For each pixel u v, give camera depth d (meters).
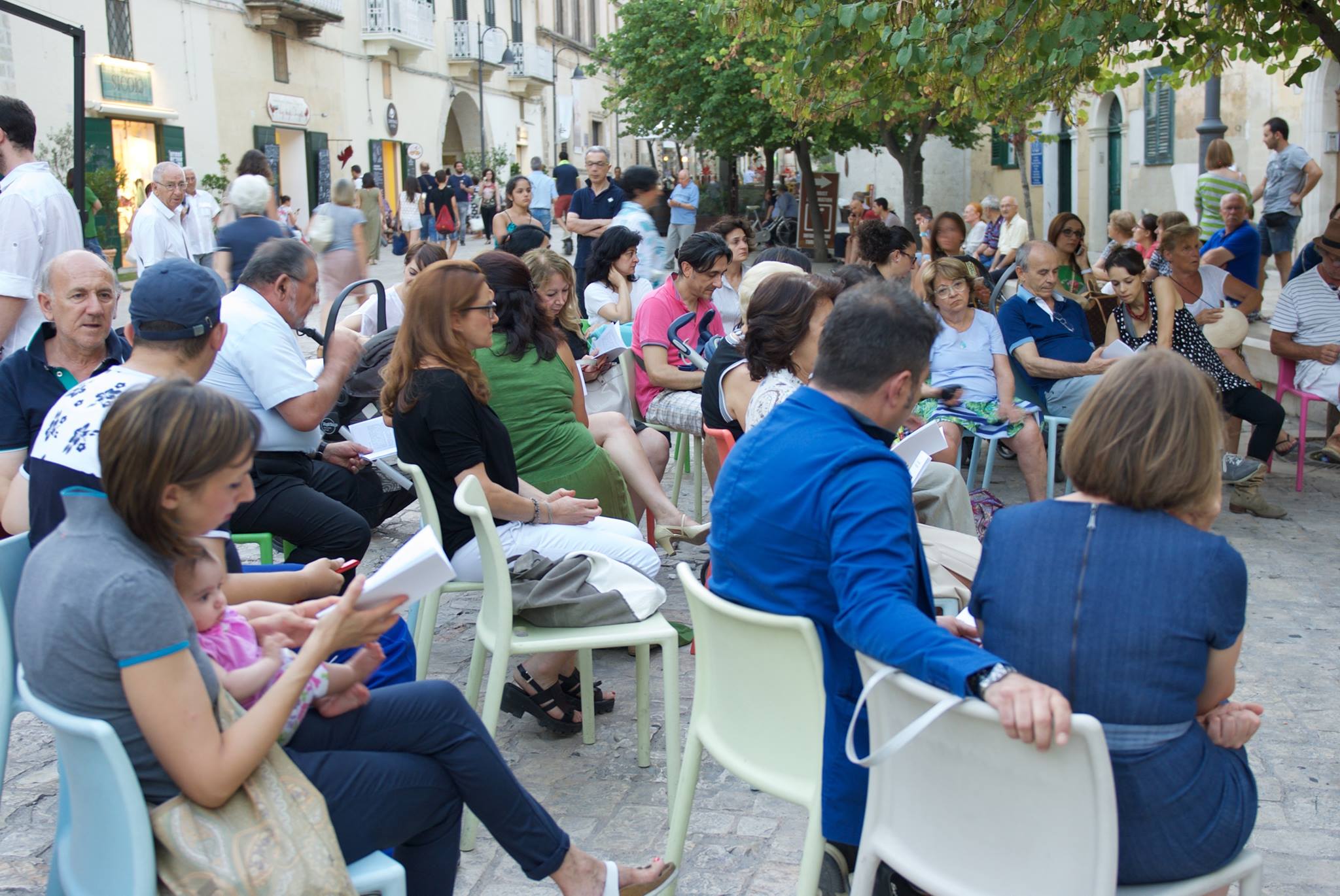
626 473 5.17
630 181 9.05
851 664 2.43
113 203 17.83
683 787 2.79
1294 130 14.41
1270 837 3.26
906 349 2.38
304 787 2.14
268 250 4.18
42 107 17.11
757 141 23.20
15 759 3.85
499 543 3.27
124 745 2.02
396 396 3.85
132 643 1.97
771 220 28.62
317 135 26.30
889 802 2.21
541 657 3.94
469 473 3.75
